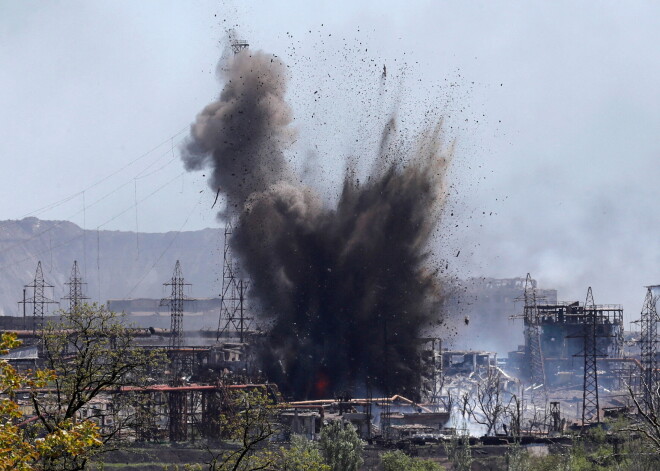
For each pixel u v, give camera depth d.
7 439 124.06
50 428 154.50
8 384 121.25
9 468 122.56
